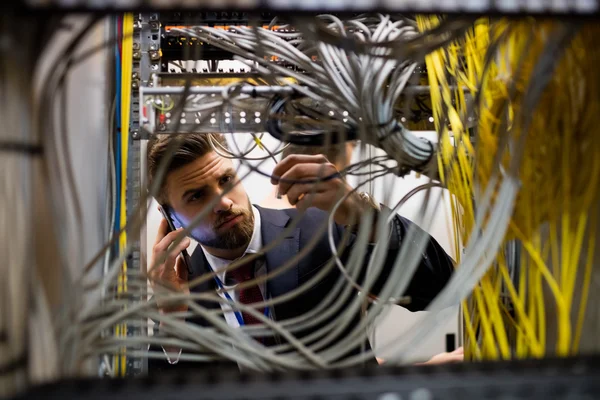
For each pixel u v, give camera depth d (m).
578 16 0.40
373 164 0.65
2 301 0.36
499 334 0.55
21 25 0.37
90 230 0.64
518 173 0.51
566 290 0.49
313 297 1.34
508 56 0.60
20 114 0.38
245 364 0.48
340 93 0.64
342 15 0.73
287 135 0.70
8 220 0.37
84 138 0.62
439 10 0.38
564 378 0.39
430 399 0.37
